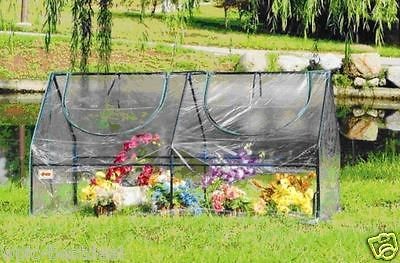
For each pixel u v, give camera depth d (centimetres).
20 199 1059
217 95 1005
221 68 2647
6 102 2248
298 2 857
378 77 2536
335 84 2534
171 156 966
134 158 968
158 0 942
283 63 2580
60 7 995
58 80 1014
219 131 978
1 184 1196
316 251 770
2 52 2589
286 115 975
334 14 868
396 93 2517
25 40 2634
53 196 962
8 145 1550
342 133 1891
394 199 1062
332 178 986
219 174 945
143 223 870
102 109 1002
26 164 1372
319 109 962
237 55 2683
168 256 746
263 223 877
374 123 2092
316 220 898
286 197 915
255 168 941
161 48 2709
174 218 899
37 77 2539
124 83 1016
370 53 2594
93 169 967
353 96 2531
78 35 1147
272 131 960
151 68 2648
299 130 950
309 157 921
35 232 835
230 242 797
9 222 879
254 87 1004
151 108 1007
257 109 989
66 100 1002
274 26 881
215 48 2842
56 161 966
